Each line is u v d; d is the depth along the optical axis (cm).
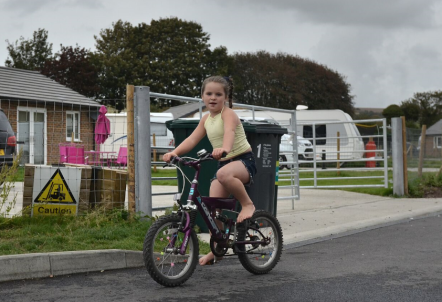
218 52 5647
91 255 587
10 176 749
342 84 6128
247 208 546
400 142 1371
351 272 577
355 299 472
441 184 1470
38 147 1026
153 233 503
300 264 621
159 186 1633
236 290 505
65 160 1126
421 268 592
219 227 545
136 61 5372
